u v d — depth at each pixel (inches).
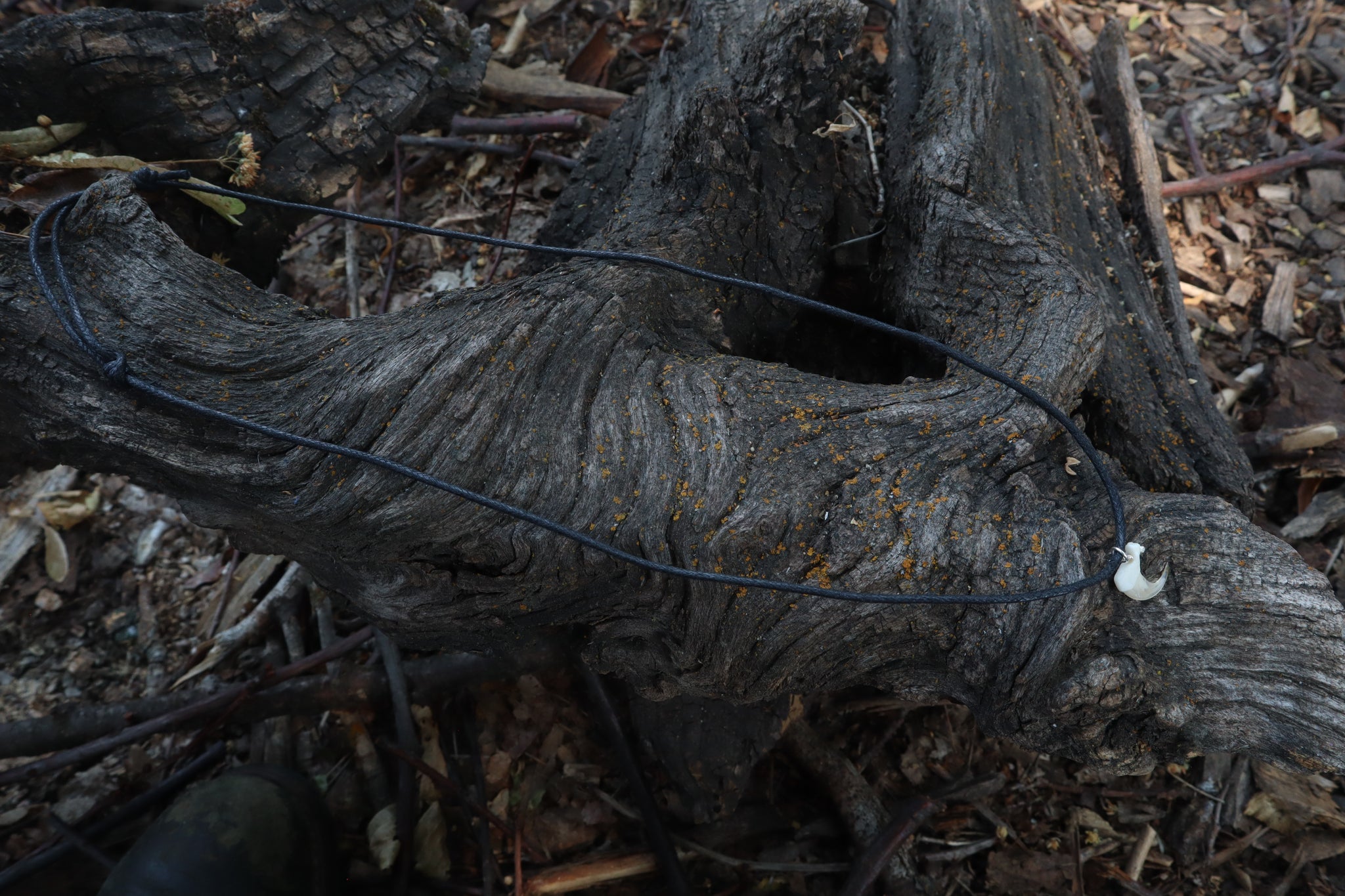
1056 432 69.4
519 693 104.1
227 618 112.9
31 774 93.8
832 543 61.7
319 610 110.3
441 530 64.6
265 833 79.3
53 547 118.0
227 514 71.4
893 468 64.2
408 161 157.0
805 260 93.7
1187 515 63.1
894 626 64.0
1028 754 99.3
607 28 170.1
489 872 88.2
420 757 96.6
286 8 90.0
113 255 69.7
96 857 89.3
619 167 111.0
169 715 95.7
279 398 65.6
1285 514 113.2
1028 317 76.5
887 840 86.4
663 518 63.1
